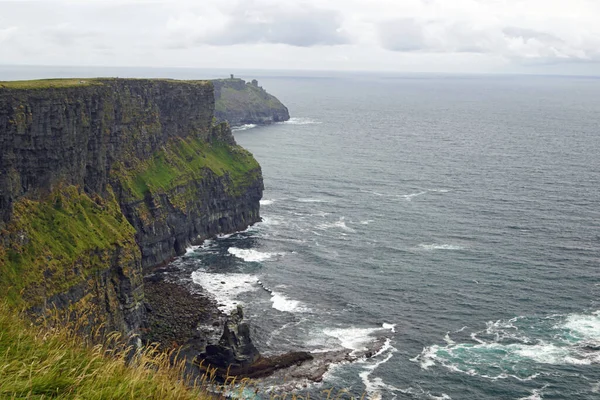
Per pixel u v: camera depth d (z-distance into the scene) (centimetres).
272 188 19212
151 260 12612
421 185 19438
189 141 15888
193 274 12081
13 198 8444
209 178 15075
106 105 11988
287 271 12081
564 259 12219
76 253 8825
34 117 8825
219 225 15150
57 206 9338
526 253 12612
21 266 8012
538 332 9175
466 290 10762
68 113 9581
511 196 17675
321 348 8744
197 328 9512
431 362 8331
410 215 15838
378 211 16338
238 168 16162
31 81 10056
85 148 10300
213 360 8138
